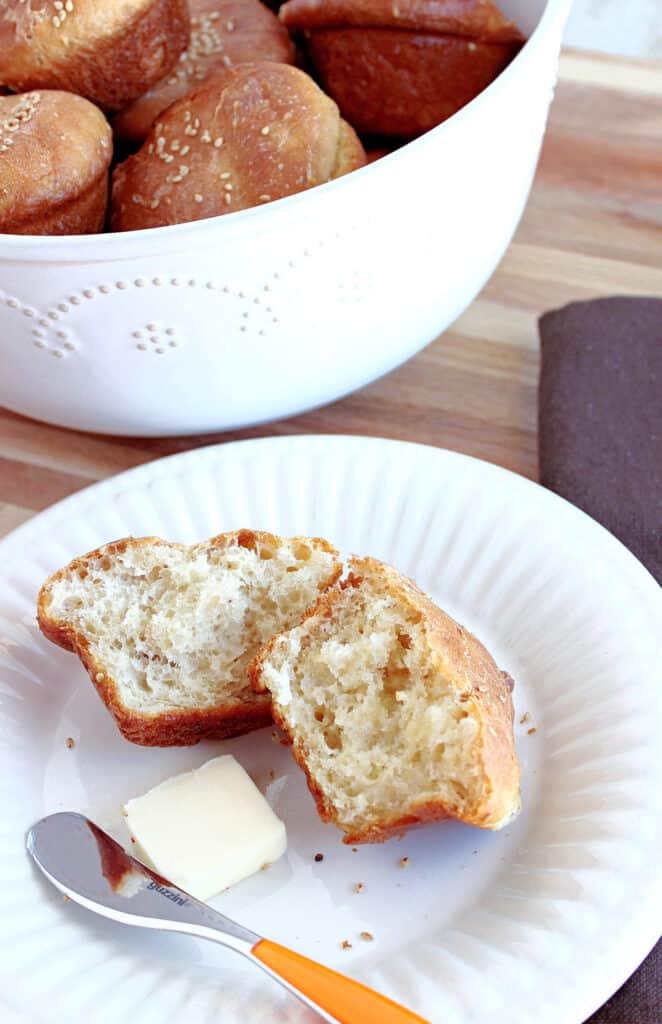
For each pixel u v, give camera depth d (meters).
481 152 0.52
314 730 0.48
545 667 0.51
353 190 0.50
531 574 0.53
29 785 0.50
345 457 0.56
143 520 0.55
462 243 0.54
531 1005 0.43
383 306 0.54
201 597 0.50
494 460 0.59
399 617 0.48
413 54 0.59
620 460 0.56
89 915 0.47
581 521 0.53
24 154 0.54
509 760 0.47
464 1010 0.43
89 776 0.50
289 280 0.51
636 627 0.50
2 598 0.53
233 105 0.56
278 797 0.49
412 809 0.46
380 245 0.52
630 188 0.69
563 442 0.57
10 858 0.48
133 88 0.59
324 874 0.47
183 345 0.53
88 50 0.57
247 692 0.50
